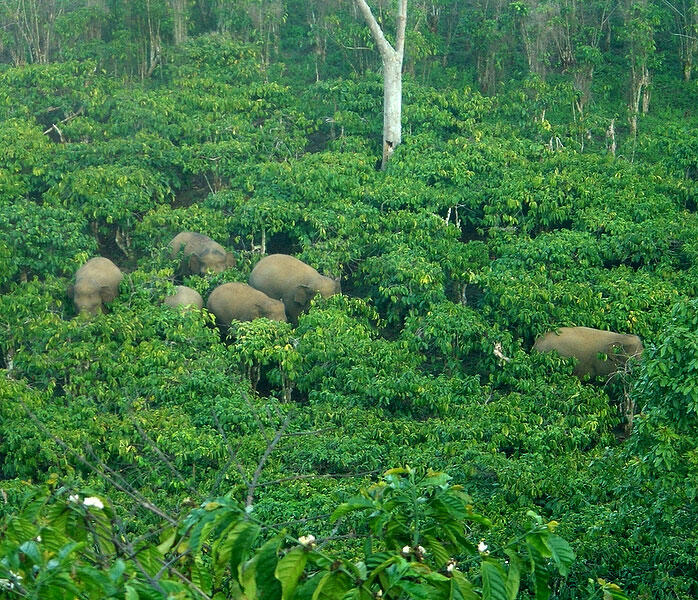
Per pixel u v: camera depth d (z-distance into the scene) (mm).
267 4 38656
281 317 25578
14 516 7098
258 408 21141
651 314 24812
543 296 24656
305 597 6715
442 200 29312
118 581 6402
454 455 19375
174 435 19688
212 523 7066
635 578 14312
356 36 37031
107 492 18188
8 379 21703
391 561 6820
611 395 23469
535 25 36188
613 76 37156
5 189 29297
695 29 36469
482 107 34125
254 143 32375
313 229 28828
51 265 26922
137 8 37188
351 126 33938
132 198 29203
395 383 21781
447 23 40125
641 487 15469
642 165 31750
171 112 33219
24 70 34656
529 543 7531
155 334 24297
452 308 24734
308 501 17438
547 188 29438
